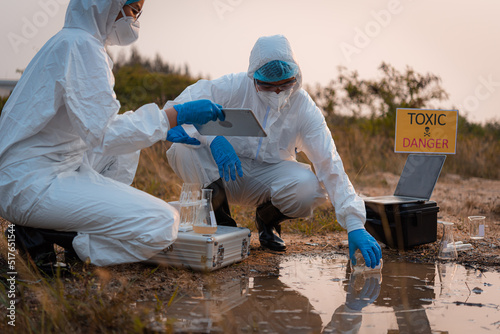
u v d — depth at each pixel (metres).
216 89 3.57
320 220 4.81
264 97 3.41
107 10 2.78
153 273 3.01
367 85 11.09
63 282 2.73
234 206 5.34
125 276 2.90
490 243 4.04
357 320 2.32
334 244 4.07
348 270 3.27
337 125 11.19
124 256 2.84
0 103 6.10
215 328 2.18
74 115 2.62
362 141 9.80
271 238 3.83
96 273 2.90
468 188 7.77
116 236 2.77
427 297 2.69
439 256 3.60
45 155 2.74
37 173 2.71
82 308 2.26
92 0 2.76
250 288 2.82
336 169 3.39
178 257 3.08
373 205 3.77
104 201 2.74
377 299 2.65
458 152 9.82
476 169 9.34
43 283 2.54
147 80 11.15
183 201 3.28
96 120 2.64
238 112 2.88
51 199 2.70
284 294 2.71
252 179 3.75
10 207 2.74
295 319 2.33
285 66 3.19
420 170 4.02
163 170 7.02
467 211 5.60
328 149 3.45
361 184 7.62
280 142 3.67
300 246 4.00
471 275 3.16
